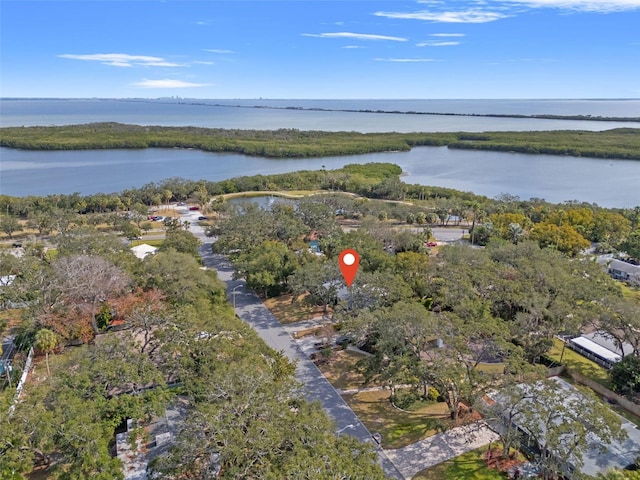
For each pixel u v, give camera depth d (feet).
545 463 105.50
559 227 304.30
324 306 205.98
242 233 274.77
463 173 654.94
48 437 98.99
